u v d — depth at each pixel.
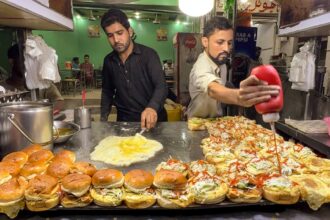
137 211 0.92
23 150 1.20
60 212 0.90
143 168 1.27
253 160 1.25
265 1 4.07
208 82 1.58
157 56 2.35
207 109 2.14
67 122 1.76
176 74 4.70
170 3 6.66
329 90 2.79
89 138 1.74
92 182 0.95
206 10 2.33
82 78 11.20
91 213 0.91
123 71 2.32
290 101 2.90
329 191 0.96
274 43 5.71
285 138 2.13
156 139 1.74
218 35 1.78
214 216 0.90
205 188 0.92
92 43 14.07
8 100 1.72
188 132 1.90
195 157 1.42
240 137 1.69
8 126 1.23
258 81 0.87
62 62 12.34
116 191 0.94
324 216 0.91
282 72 3.31
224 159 1.32
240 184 0.96
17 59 2.21
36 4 1.60
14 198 0.86
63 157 1.15
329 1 1.68
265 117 0.89
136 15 12.27
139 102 2.40
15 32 2.28
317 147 1.66
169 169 1.07
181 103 4.48
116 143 1.60
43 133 1.29
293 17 2.23
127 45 2.18
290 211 0.94
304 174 1.15
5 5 1.28
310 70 2.41
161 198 0.91
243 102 0.96
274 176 1.02
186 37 4.46
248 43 3.33
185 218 0.89
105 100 2.48
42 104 1.36
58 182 0.96
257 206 0.95
